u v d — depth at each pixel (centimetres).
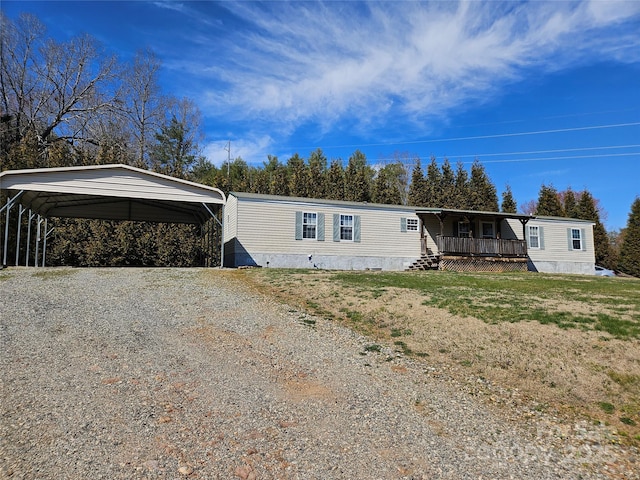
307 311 887
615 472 360
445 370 592
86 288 1038
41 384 448
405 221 2005
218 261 1959
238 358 582
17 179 1333
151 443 343
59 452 319
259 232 1706
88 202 1909
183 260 2180
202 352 596
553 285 1233
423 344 690
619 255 3100
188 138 3941
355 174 3362
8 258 1800
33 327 668
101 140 3056
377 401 475
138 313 802
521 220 2214
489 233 2245
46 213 1881
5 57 2867
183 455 328
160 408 410
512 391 530
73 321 720
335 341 695
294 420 409
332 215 1848
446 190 3550
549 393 524
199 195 1545
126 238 2045
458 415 454
